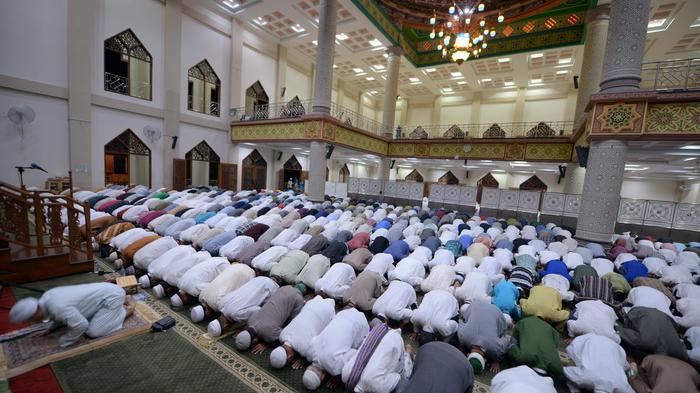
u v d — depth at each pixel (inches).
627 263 174.9
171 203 265.1
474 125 644.1
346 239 211.5
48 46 298.5
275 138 423.2
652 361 84.3
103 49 339.9
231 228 215.2
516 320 127.6
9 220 134.1
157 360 92.5
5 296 119.1
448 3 429.1
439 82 623.5
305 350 87.7
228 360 94.5
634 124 204.4
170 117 403.9
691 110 193.6
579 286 147.7
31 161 295.7
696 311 115.7
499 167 573.9
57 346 91.4
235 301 104.7
